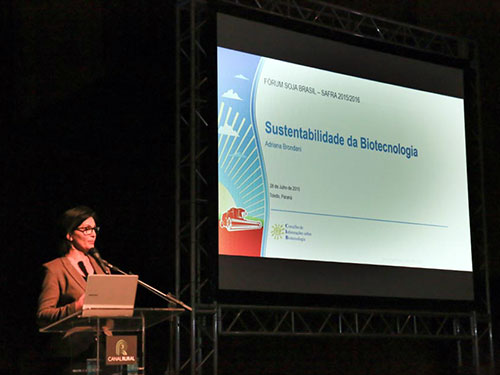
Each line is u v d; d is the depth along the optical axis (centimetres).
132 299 329
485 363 666
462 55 669
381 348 645
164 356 550
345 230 567
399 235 591
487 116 706
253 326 600
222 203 519
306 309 543
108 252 550
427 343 666
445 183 623
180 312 331
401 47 620
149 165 571
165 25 582
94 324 329
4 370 506
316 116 570
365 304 565
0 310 513
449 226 618
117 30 578
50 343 383
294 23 571
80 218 404
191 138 518
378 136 596
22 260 528
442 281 605
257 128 542
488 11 711
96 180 561
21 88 546
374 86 601
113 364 319
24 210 534
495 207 694
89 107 567
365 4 683
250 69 546
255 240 527
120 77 576
